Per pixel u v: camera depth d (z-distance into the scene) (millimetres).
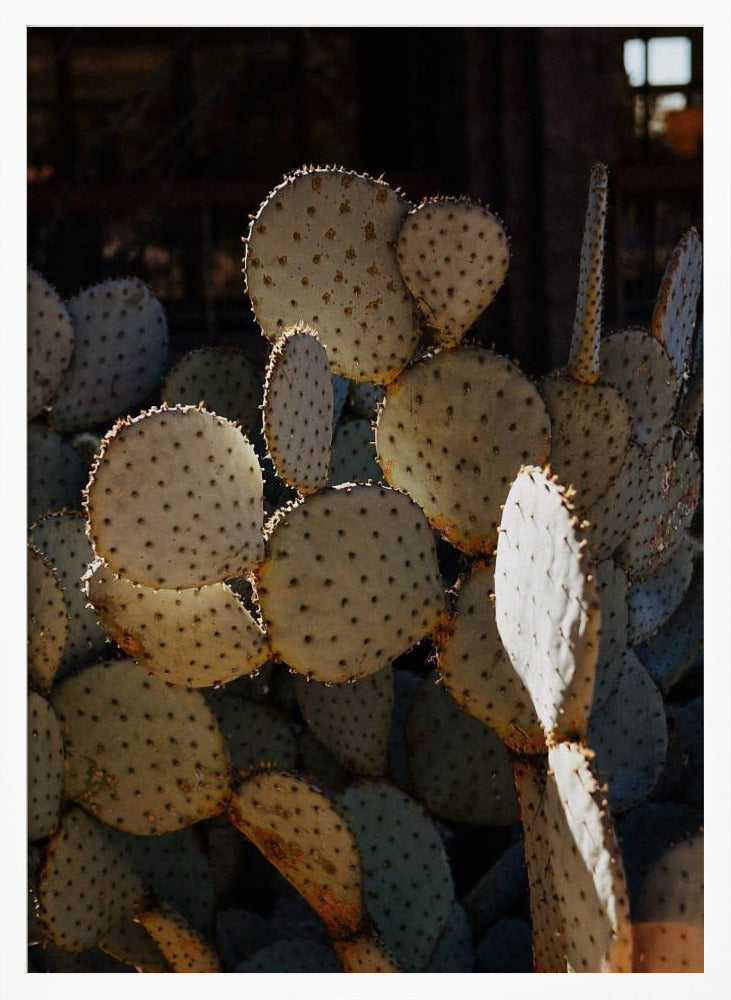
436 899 2398
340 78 5984
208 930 2389
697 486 2490
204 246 5598
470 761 2441
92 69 5754
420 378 2275
